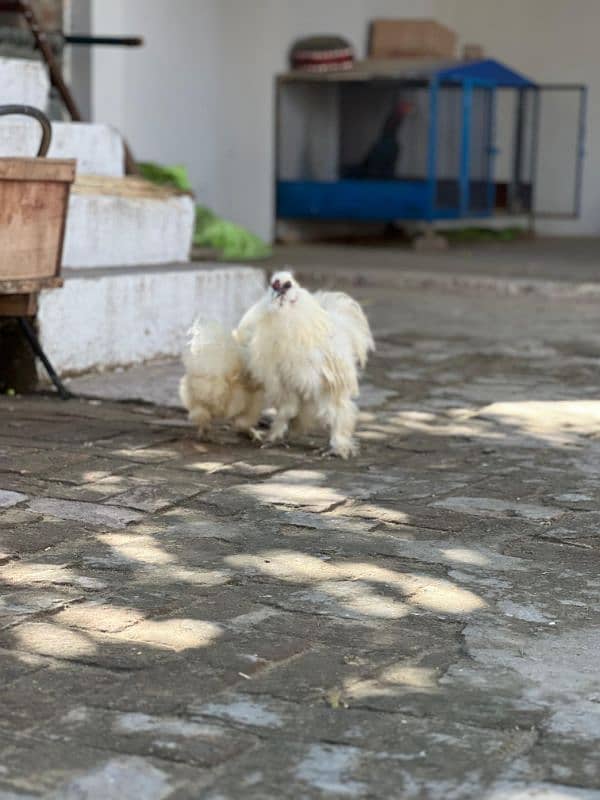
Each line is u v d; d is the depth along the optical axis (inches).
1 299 207.5
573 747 115.0
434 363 232.1
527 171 431.2
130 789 106.3
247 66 355.9
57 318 212.8
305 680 128.9
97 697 123.9
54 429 197.0
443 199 365.1
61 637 138.9
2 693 124.3
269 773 109.3
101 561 165.3
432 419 205.0
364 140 376.2
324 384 188.7
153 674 129.6
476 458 191.8
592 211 431.5
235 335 192.5
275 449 192.9
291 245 365.1
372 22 400.5
